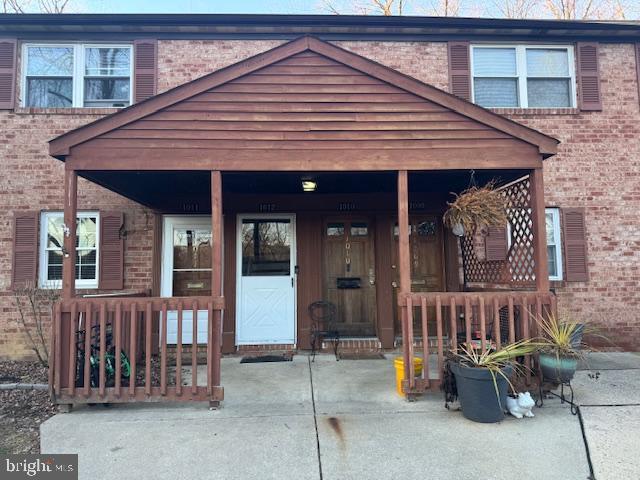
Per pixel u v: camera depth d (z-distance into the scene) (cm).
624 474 297
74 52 673
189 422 381
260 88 445
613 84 696
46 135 650
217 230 427
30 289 624
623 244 671
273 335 663
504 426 368
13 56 655
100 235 648
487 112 448
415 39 695
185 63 676
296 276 669
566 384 433
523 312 430
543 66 711
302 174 509
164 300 414
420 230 696
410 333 429
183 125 434
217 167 433
